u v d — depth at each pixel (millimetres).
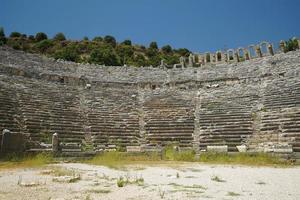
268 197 9094
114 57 72938
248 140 27891
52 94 36281
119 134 31953
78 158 23062
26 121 27844
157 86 46094
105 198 8805
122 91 43250
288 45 54344
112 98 40125
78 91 39844
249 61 46875
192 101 39344
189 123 33500
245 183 12102
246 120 31078
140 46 92688
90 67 49344
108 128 32562
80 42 86062
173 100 40188
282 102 32062
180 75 48531
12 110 28516
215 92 40844
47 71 43688
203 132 31219
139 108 38531
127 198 8852
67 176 13320
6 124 25688
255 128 29250
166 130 32875
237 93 38656
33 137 26250
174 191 10078
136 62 78500
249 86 39719
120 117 35469
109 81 45531
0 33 75750
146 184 11617
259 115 31203
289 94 33344
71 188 10438
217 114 34156
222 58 53875
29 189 10133
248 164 21453
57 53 72500
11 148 20266
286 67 41062
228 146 27953
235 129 29984
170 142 30547
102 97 39719
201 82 44938
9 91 32125
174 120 34719
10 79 35656
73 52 73688
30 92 34344
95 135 30734
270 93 35406
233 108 34656
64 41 86125
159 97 41688
